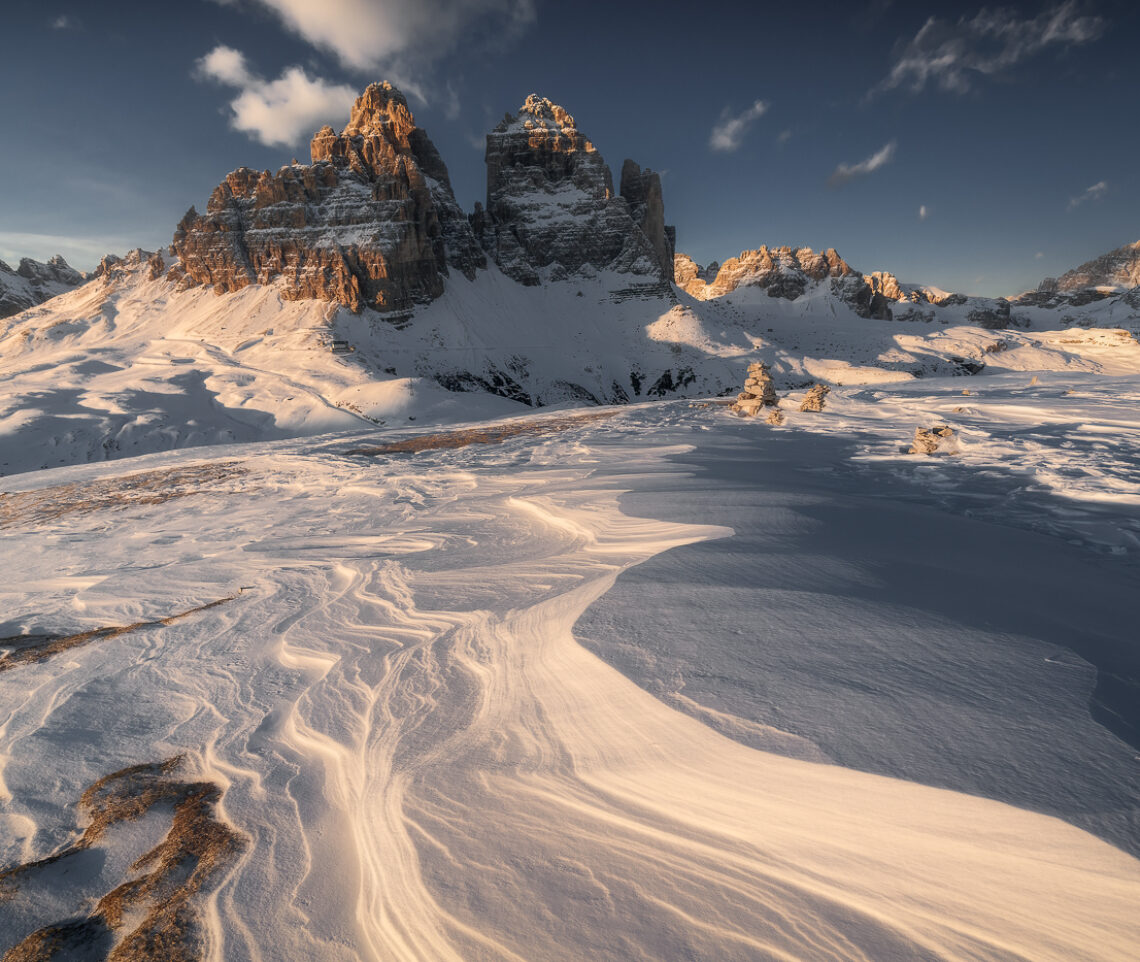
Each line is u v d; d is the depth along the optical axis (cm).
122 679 421
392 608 495
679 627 317
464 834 212
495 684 321
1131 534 593
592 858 195
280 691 381
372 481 1285
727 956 157
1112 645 291
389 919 187
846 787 189
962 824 171
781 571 405
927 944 155
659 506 665
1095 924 147
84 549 913
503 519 795
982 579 406
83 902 212
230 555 789
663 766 220
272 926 191
